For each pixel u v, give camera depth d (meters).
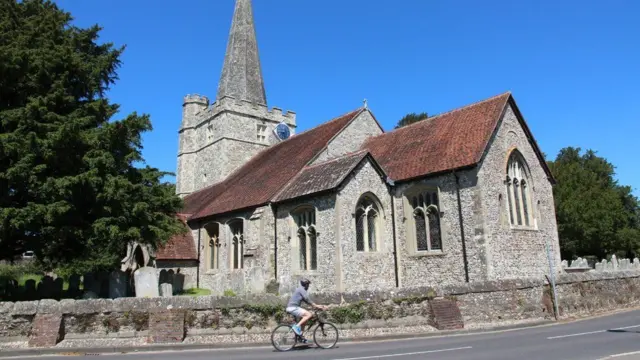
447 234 20.94
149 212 19.45
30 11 20.95
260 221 24.42
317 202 21.86
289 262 23.08
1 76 17.47
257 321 13.95
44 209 16.11
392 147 26.59
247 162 39.38
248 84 43.31
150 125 18.94
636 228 50.81
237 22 45.03
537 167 23.69
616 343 11.49
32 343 12.52
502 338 13.06
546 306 17.66
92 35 22.06
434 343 12.45
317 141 29.66
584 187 44.34
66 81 19.11
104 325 13.23
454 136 23.08
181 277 28.95
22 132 17.03
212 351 12.20
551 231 23.47
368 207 22.19
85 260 20.36
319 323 12.52
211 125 42.88
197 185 43.84
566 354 9.98
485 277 19.34
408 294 15.19
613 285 21.34
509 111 22.94
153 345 12.61
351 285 20.45
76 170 17.72
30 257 39.91
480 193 20.09
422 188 22.31
